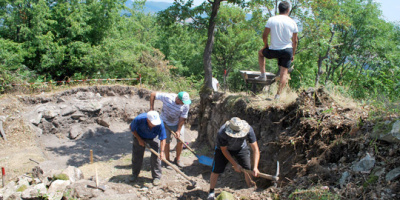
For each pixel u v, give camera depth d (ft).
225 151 13.85
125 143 28.66
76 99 33.27
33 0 48.93
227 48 83.20
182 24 30.96
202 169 20.36
